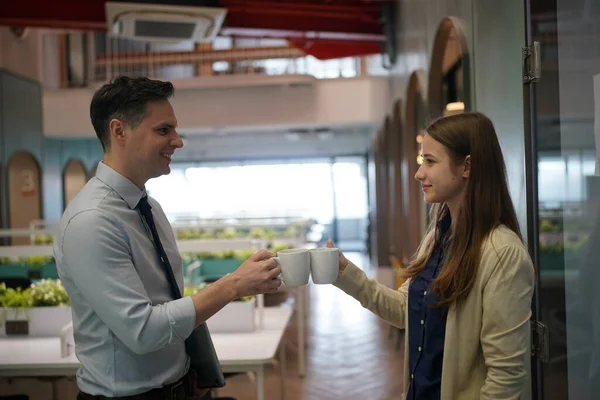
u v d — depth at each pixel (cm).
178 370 154
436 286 143
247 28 682
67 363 256
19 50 1015
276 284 143
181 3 553
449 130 146
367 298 169
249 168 1502
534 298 195
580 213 163
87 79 1156
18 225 1020
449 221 160
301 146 1470
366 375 436
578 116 161
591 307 159
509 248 136
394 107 676
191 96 1122
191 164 1509
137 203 148
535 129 191
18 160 1027
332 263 151
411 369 155
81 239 133
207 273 566
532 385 195
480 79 262
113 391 142
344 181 1499
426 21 425
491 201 142
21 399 256
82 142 1307
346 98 1109
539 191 190
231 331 303
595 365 158
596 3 150
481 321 140
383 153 929
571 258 169
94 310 137
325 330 585
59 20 636
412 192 572
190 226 646
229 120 1120
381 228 1027
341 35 719
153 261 149
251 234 721
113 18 558
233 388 412
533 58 189
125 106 141
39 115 1089
